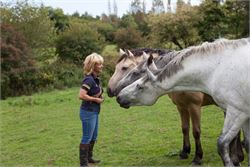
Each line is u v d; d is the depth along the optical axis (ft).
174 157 20.93
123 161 20.84
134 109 36.55
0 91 58.70
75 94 51.55
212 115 31.04
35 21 74.84
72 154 23.13
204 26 81.15
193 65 15.39
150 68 16.57
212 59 15.05
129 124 30.22
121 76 22.35
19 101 48.29
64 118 35.27
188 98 18.66
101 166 20.07
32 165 21.47
